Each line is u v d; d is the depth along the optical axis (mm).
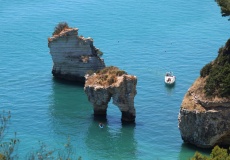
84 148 198125
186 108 193625
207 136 191125
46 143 198000
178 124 199500
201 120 190875
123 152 195875
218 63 194750
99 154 194875
